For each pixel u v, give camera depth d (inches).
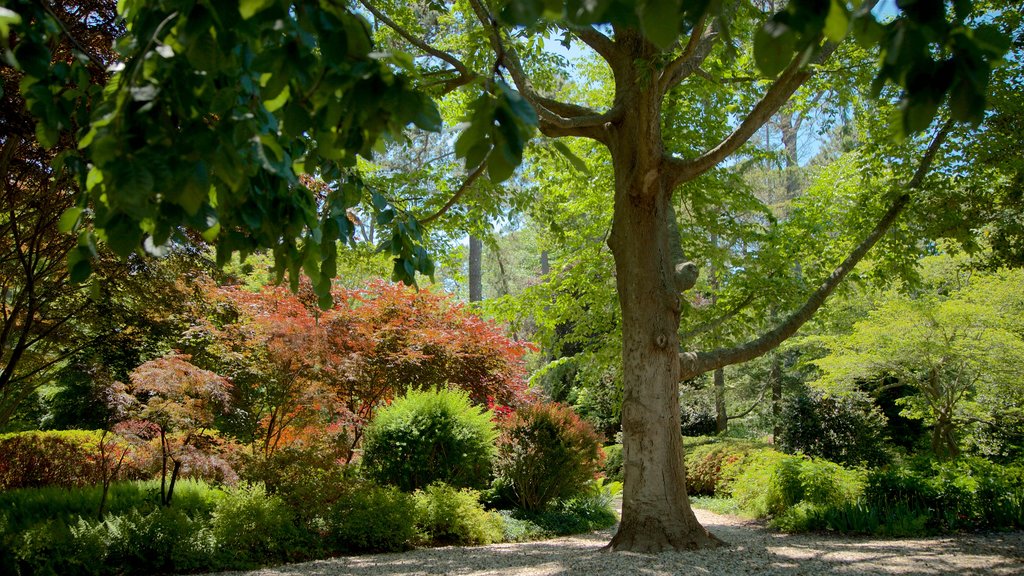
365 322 408.8
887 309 460.1
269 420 334.3
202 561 238.7
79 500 267.9
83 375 279.9
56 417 459.5
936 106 52.5
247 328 324.5
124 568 229.3
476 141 56.0
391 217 112.3
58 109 81.3
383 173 339.9
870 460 487.8
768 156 429.7
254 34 59.7
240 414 304.8
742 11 261.4
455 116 351.6
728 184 394.6
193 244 294.4
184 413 257.8
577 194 420.5
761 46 50.6
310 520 282.0
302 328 329.1
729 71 316.5
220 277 328.2
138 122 60.9
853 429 495.8
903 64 51.4
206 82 66.7
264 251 95.0
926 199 320.8
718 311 396.2
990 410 465.1
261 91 69.7
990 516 296.7
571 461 388.2
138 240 68.5
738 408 792.3
